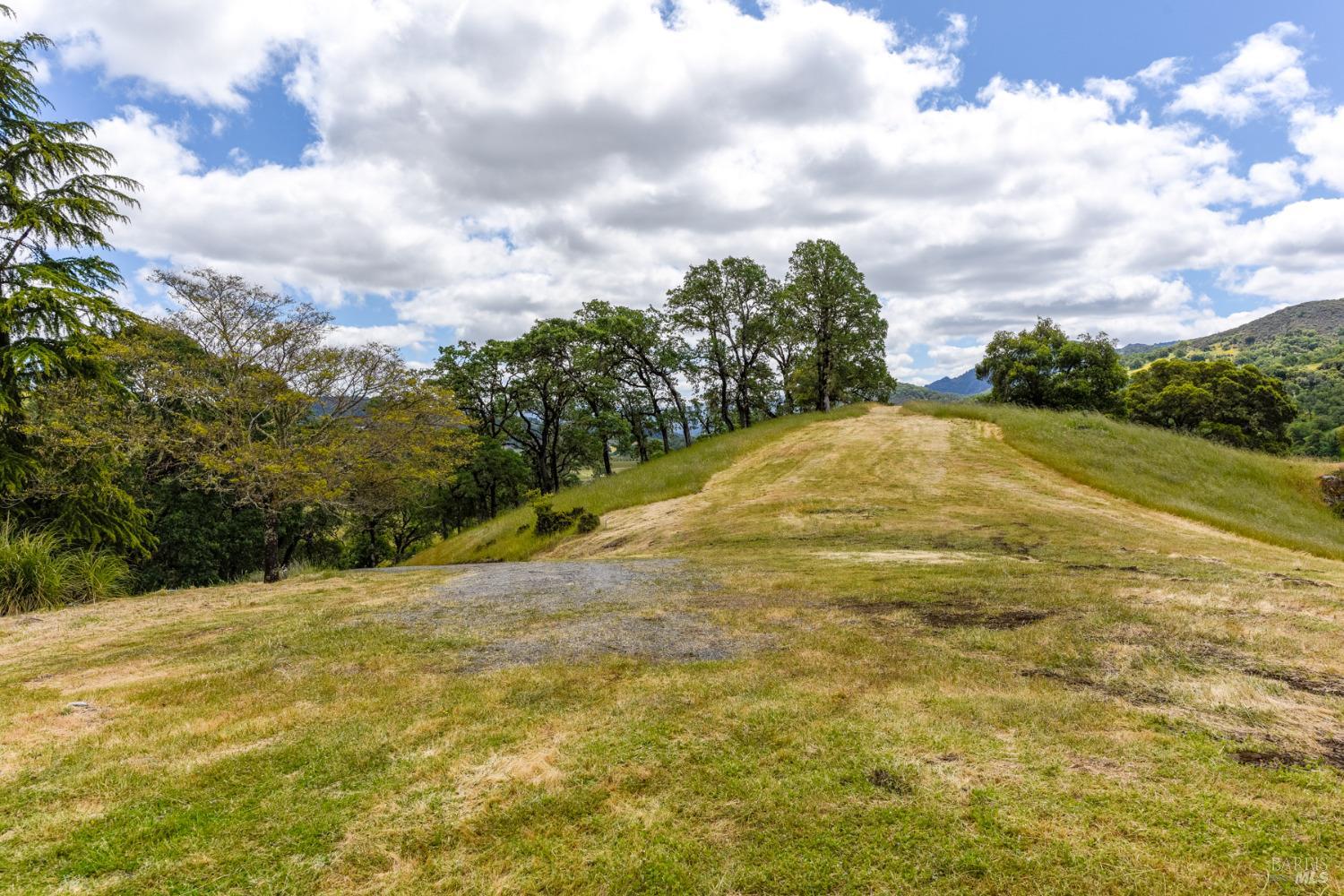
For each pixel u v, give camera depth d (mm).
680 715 3688
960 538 11086
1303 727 3250
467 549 24422
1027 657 4449
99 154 11672
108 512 11422
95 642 6145
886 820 2561
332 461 12812
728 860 2359
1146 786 2730
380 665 4938
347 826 2666
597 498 22438
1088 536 10961
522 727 3623
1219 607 5492
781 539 12508
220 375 12336
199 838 2592
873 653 4668
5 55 10672
